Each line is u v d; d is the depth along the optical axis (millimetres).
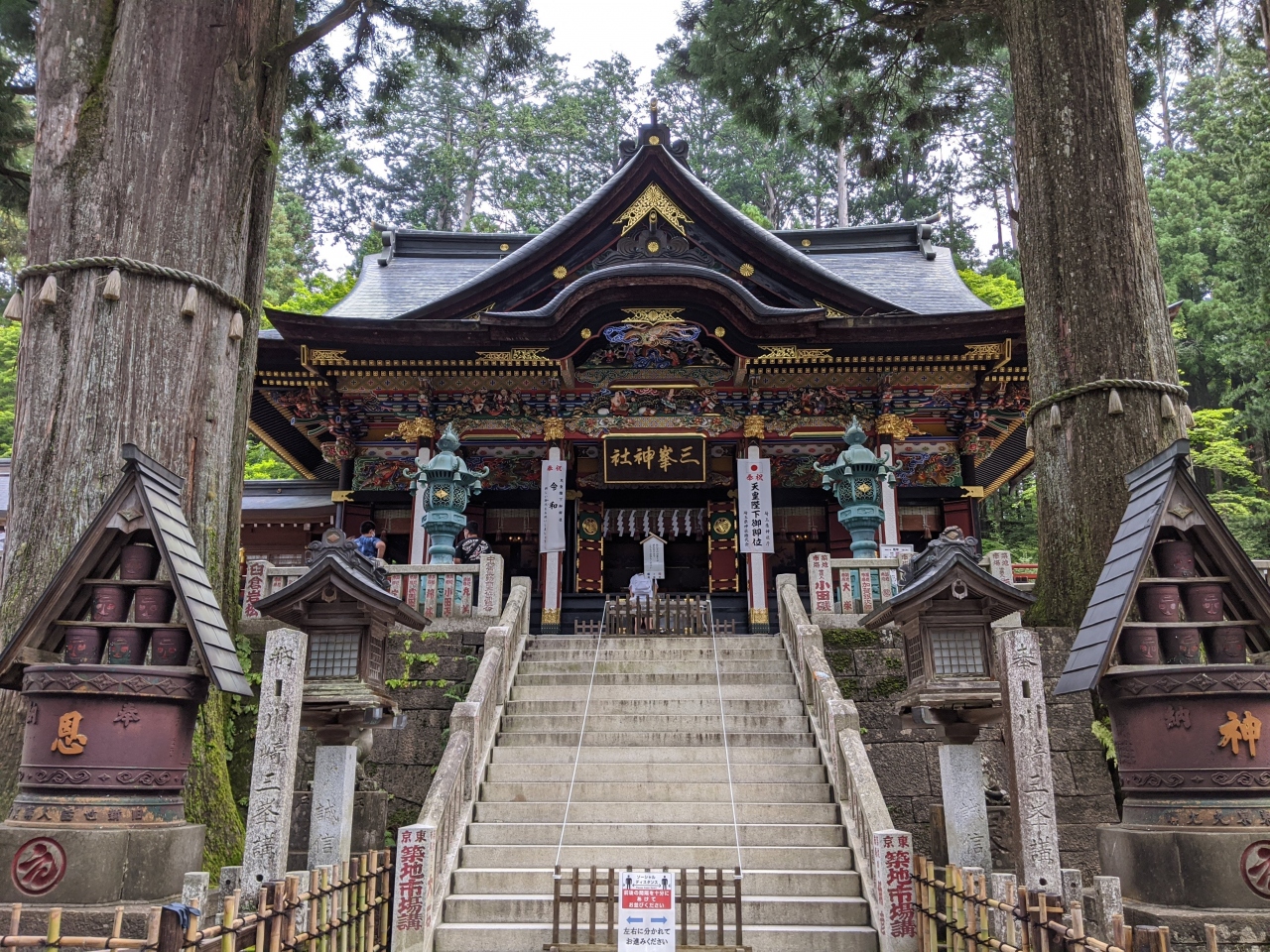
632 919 5602
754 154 43438
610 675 10875
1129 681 5340
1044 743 4945
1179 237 32688
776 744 9484
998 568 10938
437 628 10984
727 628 17000
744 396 19047
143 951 3852
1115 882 4730
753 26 16031
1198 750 5098
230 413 9094
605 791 8695
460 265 24438
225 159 9094
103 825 5043
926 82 16906
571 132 43406
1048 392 11000
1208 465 28156
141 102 8609
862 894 7195
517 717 9977
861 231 25141
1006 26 12547
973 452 19891
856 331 17266
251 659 10242
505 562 20766
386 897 6445
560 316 16844
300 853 7590
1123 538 5812
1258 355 27953
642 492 20953
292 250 34906
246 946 4578
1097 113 11273
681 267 16875
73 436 7918
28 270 8234
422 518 17969
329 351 17656
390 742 10000
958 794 6535
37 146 8617
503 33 14438
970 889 5223
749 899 7062
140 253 8344
